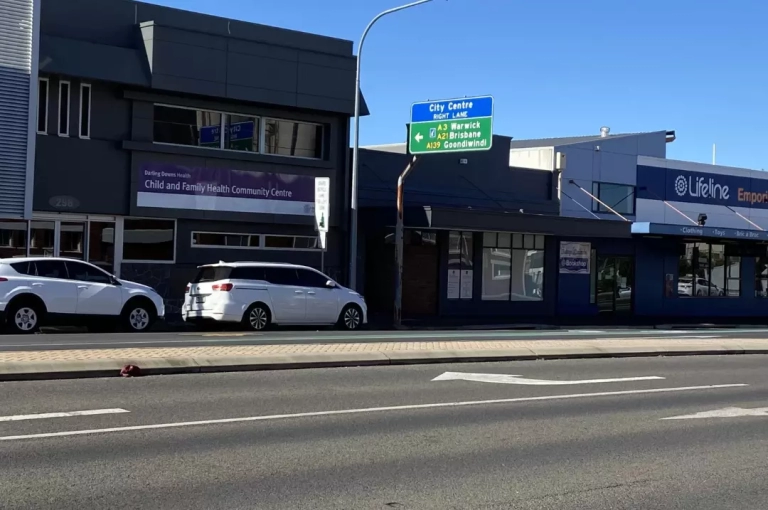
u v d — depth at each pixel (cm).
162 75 2355
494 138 3198
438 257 3020
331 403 1089
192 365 1305
